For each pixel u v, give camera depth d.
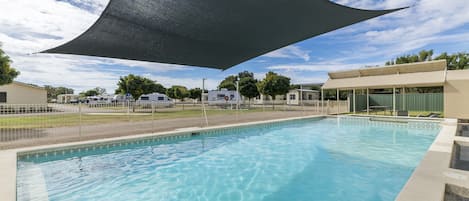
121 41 4.37
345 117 13.74
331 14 3.69
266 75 29.75
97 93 60.44
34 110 6.98
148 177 4.49
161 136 7.23
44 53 4.52
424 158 3.87
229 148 6.81
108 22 3.65
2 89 22.41
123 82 27.34
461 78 11.46
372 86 14.14
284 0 3.27
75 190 3.83
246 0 3.30
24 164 4.96
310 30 4.38
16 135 6.87
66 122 9.92
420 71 13.31
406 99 16.38
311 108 20.95
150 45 4.75
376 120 12.45
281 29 4.30
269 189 3.95
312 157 5.83
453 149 4.79
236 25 4.12
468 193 2.63
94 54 4.91
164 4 3.32
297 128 10.73
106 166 5.05
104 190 3.87
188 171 4.85
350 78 16.02
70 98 46.81
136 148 6.55
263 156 5.97
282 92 28.84
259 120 11.70
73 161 5.31
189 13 3.65
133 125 9.45
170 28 4.11
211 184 4.18
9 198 2.64
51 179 4.25
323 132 9.61
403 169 4.79
